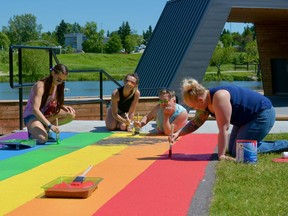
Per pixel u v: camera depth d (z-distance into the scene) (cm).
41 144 664
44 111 697
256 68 5234
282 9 1289
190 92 538
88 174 467
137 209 351
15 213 346
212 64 5716
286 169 466
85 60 6988
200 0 1316
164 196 385
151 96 1321
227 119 528
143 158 554
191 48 1227
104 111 1188
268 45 1833
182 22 1388
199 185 418
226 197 372
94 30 10431
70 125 883
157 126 741
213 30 1237
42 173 478
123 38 11250
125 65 6962
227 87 547
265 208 342
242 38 7975
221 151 534
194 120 567
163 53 1430
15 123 1084
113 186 419
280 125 879
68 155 578
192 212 342
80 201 373
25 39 10331
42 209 354
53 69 675
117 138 720
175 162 526
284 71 1838
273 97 1798
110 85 2736
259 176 437
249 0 1255
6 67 4481
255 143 506
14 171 487
